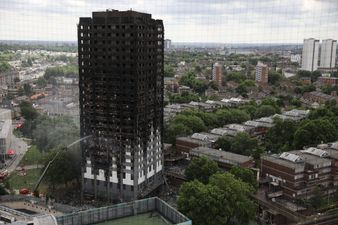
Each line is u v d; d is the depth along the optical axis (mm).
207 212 186750
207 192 189000
